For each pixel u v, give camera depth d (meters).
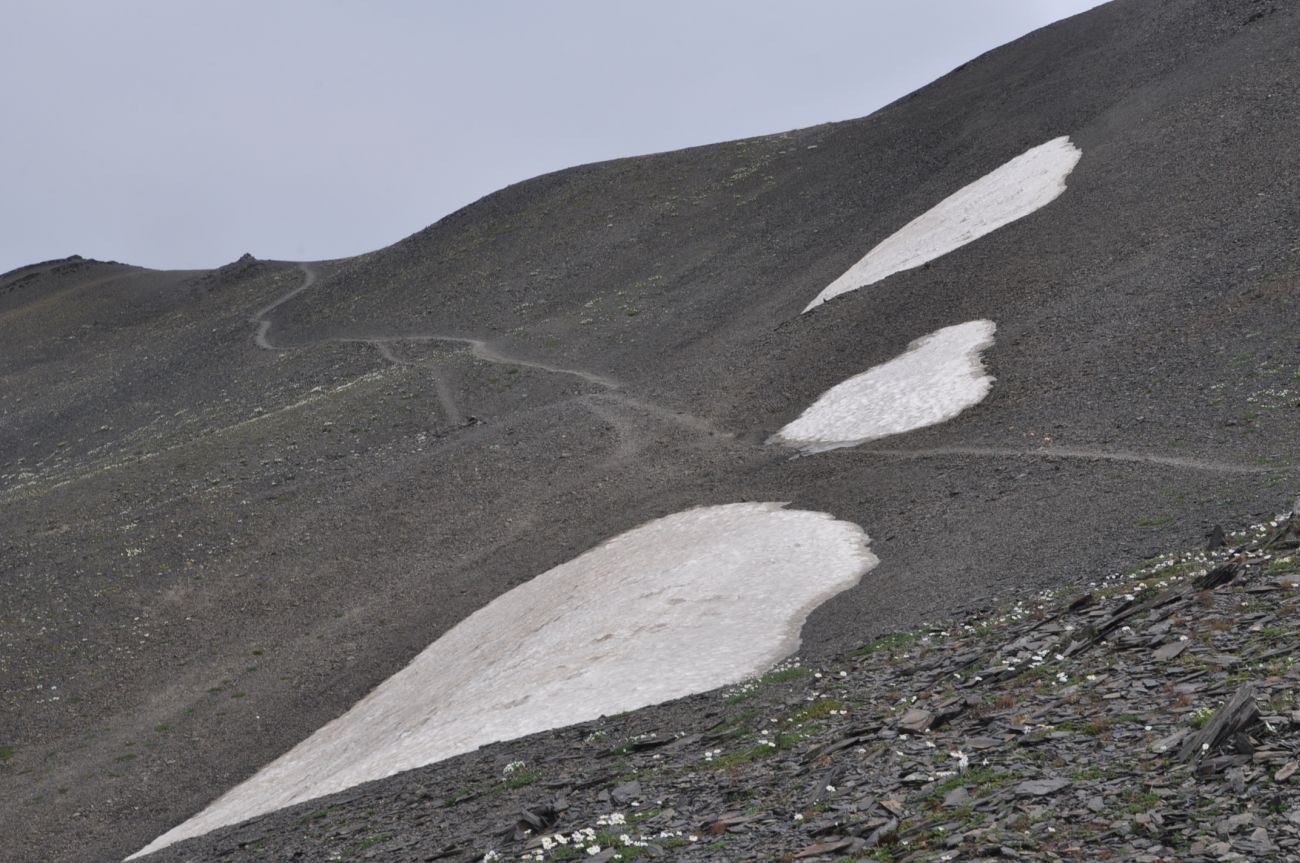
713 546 39.88
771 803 13.32
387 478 64.31
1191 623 14.95
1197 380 41.38
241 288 174.75
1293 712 10.67
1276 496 24.61
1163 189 67.31
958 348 58.44
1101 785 10.59
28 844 36.00
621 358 86.62
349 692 42.38
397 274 137.75
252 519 61.25
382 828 19.36
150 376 128.00
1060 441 40.84
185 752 40.66
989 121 110.31
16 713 45.09
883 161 117.00
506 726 26.81
